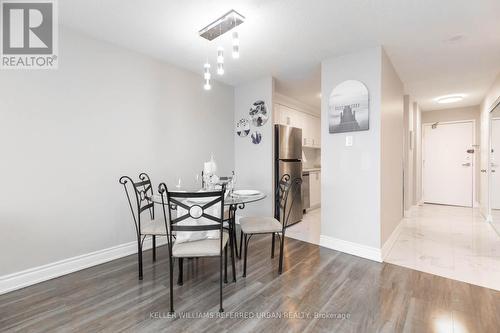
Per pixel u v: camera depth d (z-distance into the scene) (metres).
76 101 2.32
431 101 5.00
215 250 1.74
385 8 1.95
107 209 2.55
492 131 3.99
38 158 2.10
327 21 2.14
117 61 2.62
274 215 3.73
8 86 1.96
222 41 2.54
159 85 3.01
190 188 3.25
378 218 2.56
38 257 2.11
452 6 1.91
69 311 1.70
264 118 3.68
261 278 2.19
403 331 1.50
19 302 1.80
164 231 2.19
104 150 2.52
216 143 3.76
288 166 3.97
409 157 4.67
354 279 2.17
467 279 2.16
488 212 4.12
